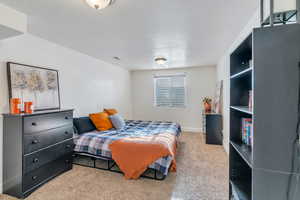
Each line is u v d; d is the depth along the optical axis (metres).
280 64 0.93
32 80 2.28
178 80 5.27
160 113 5.48
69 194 1.87
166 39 2.52
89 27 2.05
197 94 5.03
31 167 1.89
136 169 2.18
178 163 2.72
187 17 1.81
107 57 3.71
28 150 1.86
